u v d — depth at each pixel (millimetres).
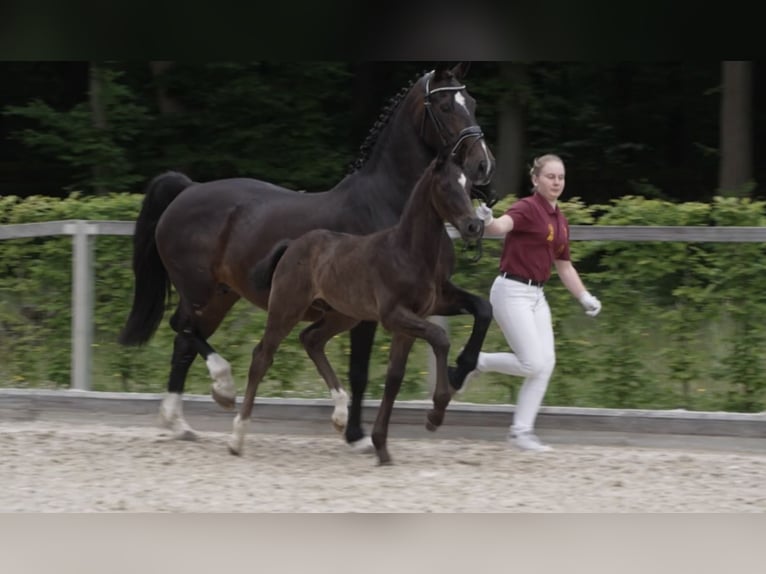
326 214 9242
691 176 21969
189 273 9867
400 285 8414
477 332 8773
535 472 8828
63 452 9445
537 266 9203
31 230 10891
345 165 19141
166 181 10234
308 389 10711
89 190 19484
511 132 19750
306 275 8953
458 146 8773
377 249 8539
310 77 19172
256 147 19188
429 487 8289
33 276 11062
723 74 19328
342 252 8727
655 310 10055
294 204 9445
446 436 10141
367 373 9547
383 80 20266
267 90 19141
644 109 21891
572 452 9672
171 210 9984
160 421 10117
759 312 9859
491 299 9398
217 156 19188
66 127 19047
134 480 8492
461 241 10234
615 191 21875
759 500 8000
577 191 21859
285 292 9008
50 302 11078
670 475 8773
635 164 21969
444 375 8422
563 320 10164
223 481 8461
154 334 10438
